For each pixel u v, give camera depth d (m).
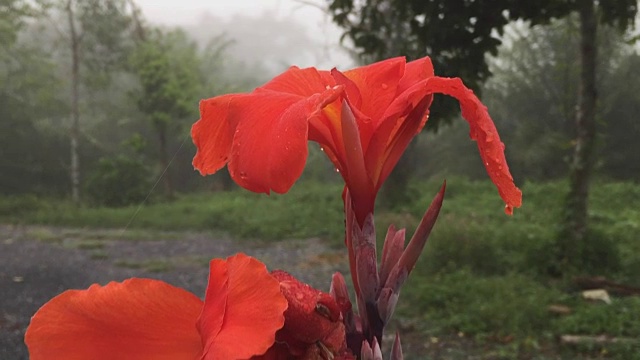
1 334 7.48
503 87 26.41
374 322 0.81
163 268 11.36
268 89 0.81
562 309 7.82
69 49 29.70
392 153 0.85
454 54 7.74
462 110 0.82
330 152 0.87
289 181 0.64
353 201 0.83
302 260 11.97
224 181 22.53
